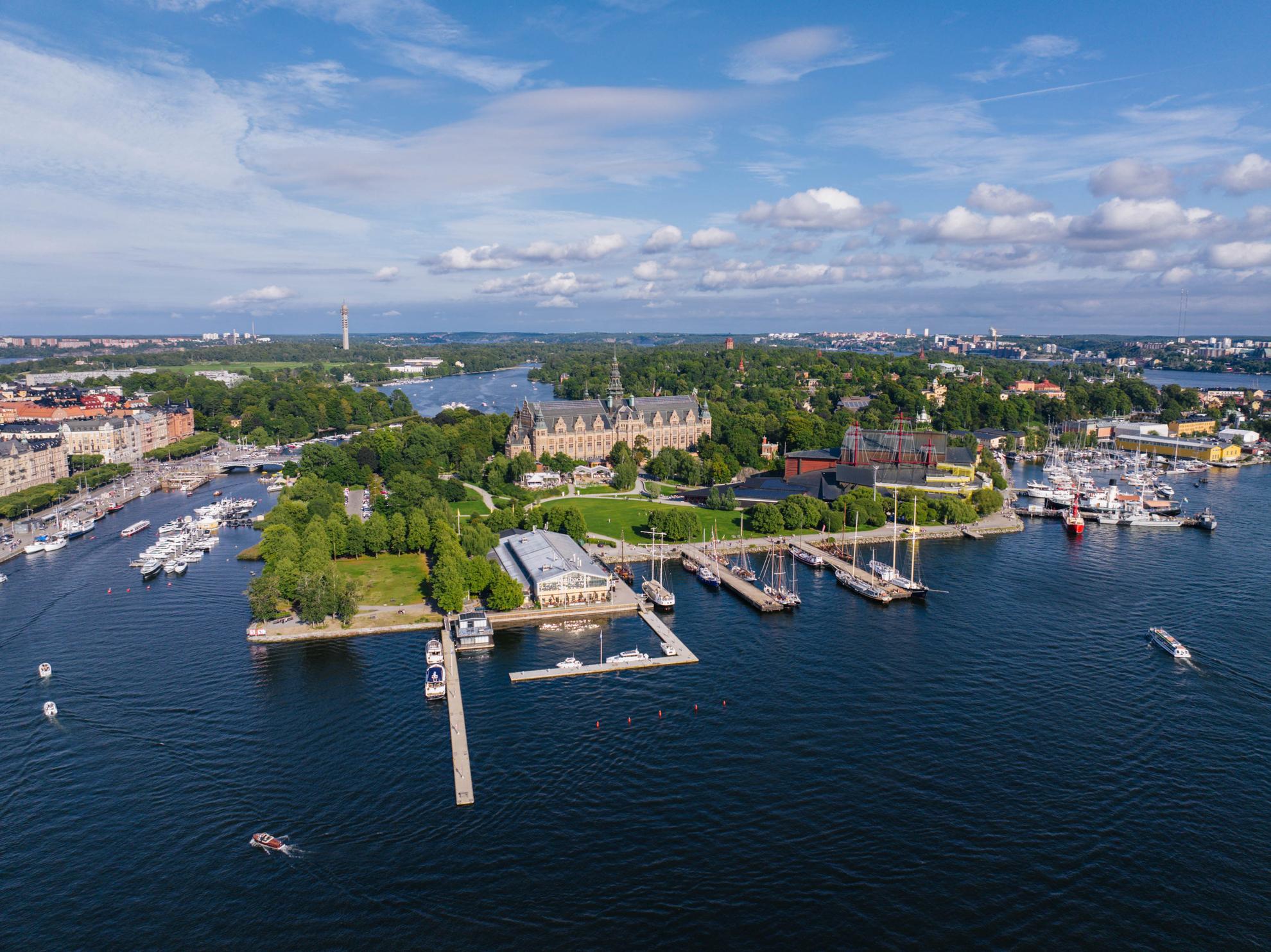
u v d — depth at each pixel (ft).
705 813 476.54
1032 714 589.73
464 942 386.11
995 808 482.28
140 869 435.94
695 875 428.15
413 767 524.52
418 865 435.94
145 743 554.87
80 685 640.17
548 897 413.18
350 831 463.01
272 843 449.48
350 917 401.49
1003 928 394.73
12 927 397.39
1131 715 588.91
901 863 437.58
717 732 565.12
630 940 386.11
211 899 413.59
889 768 522.06
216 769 523.70
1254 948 385.50
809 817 473.67
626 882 422.82
